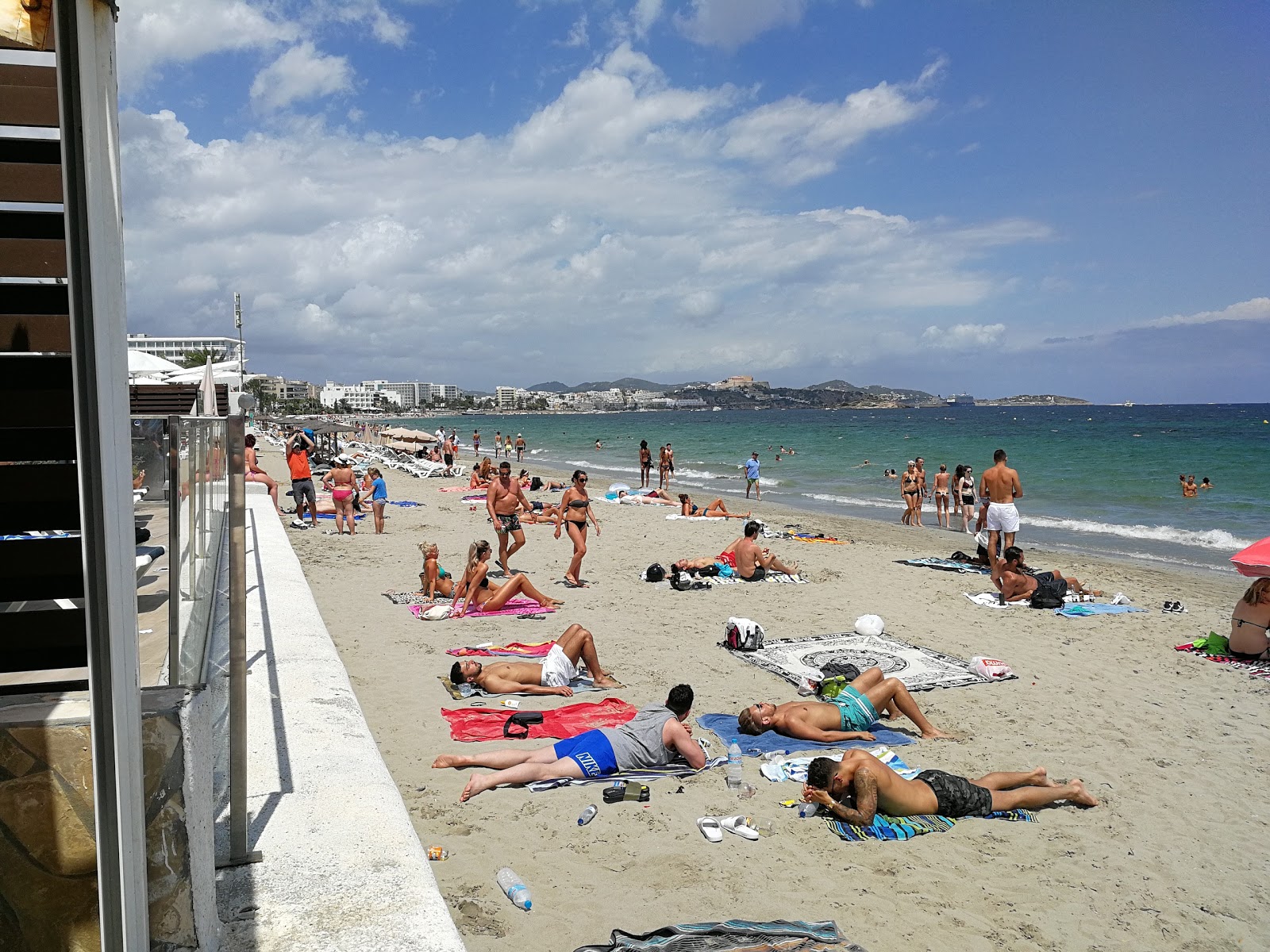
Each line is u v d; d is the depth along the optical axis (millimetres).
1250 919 4637
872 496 32219
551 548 17188
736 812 5680
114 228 1805
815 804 5711
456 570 14344
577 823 5395
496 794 5793
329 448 49438
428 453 44844
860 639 10281
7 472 2213
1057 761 6770
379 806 3678
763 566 14125
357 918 2855
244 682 3164
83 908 2260
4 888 2215
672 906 4484
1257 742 7230
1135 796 6176
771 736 7059
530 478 30531
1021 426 113750
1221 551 19719
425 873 3156
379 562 14969
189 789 2410
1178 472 41750
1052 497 31703
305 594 7875
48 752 2217
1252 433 84688
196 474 3088
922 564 15617
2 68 2174
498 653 9195
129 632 1891
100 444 1746
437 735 6848
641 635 10305
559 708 7520
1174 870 5141
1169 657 9820
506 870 4645
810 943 4047
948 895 4766
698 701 7996
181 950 2422
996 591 13281
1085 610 12023
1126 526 23828
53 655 2348
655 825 5426
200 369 13461
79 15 1669
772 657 9422
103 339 1770
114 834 1860
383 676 8398
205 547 3424
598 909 4414
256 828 3443
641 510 24234
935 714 7785
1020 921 4535
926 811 5703
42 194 2314
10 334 2377
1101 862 5227
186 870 2412
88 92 1701
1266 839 5562
